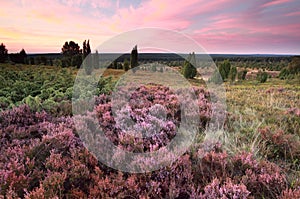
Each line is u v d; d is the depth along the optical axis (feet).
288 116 17.06
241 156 10.10
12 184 7.61
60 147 10.73
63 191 7.92
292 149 12.10
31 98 18.08
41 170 8.83
